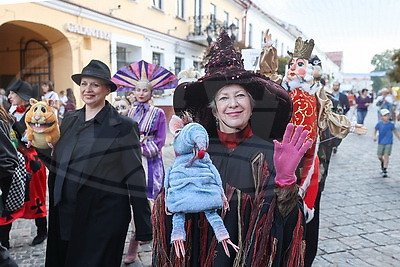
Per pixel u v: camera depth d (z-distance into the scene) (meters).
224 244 0.99
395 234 2.99
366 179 4.21
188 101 1.04
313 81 1.26
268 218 1.02
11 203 2.26
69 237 1.59
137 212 1.64
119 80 1.32
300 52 1.15
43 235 2.81
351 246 2.78
